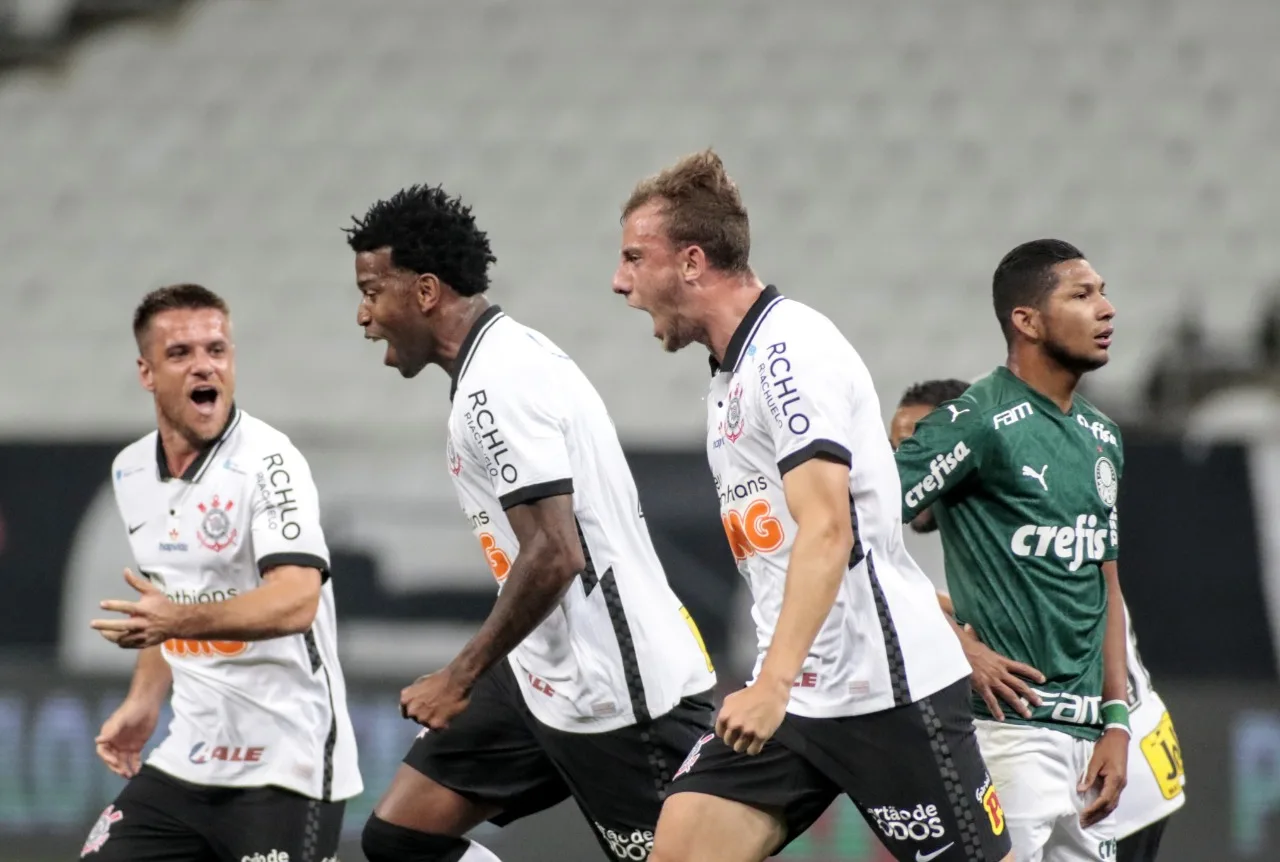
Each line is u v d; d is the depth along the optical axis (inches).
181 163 1881.2
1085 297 563.5
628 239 525.0
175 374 593.9
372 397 1659.7
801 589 462.9
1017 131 1760.6
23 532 1125.1
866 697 501.0
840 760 507.5
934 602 513.3
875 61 1829.5
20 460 1131.3
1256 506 990.4
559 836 1008.2
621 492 589.6
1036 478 565.3
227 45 1957.4
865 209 1727.4
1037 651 570.3
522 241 1754.4
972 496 576.1
